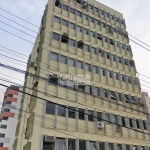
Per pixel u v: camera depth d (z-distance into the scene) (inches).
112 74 946.7
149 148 861.8
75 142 655.1
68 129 660.1
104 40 1048.8
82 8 1059.9
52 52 801.6
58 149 609.6
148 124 917.2
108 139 743.1
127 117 866.1
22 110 916.6
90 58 906.1
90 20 1058.7
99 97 790.5
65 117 677.3
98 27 1067.9
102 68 933.2
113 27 1154.0
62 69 780.6
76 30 943.0
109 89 889.5
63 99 711.1
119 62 1037.8
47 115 644.7
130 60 1086.4
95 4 1157.7
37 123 613.6
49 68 748.6
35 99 653.9
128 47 1143.0
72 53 858.1
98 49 970.1
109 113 819.4
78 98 756.0
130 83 1005.2
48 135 603.5
